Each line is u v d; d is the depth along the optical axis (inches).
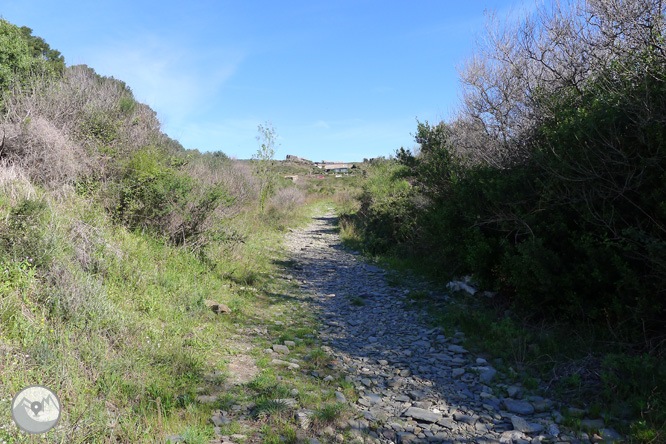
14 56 419.5
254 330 232.4
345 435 132.0
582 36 241.0
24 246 184.7
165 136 500.4
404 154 474.6
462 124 362.3
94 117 370.9
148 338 178.5
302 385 167.3
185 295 246.7
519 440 131.3
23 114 318.0
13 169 256.7
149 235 304.7
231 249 387.5
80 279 190.7
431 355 209.3
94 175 309.6
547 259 217.8
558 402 156.1
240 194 512.4
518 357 195.5
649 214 189.9
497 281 277.1
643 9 193.0
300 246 573.3
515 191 251.6
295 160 3860.7
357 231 655.8
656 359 163.5
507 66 292.8
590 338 200.1
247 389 159.3
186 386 154.4
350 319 269.3
